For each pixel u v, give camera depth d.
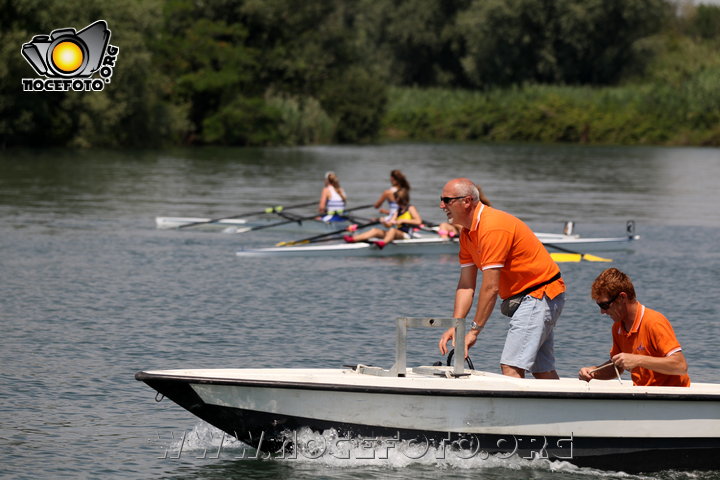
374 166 166.12
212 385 24.33
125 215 84.88
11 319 40.59
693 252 67.56
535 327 25.89
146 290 48.44
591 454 24.59
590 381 25.25
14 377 31.53
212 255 62.81
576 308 45.88
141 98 197.38
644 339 24.95
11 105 175.12
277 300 46.59
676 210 97.94
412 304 46.31
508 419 24.20
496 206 100.75
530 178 144.00
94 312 42.41
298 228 78.88
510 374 26.11
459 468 24.45
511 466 24.52
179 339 37.44
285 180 131.50
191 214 87.12
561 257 63.84
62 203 93.94
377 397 24.05
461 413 24.12
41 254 60.38
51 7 174.12
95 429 26.83
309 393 24.17
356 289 50.50
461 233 26.50
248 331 39.22
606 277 25.05
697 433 24.66
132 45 188.62
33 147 193.00
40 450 25.05
